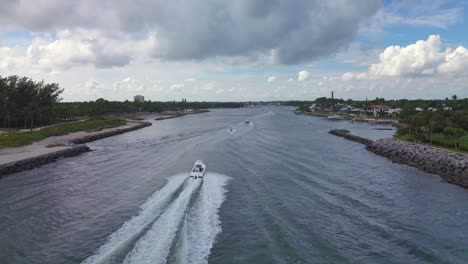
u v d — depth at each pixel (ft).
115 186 131.54
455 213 104.37
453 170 157.89
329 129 409.69
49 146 226.99
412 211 105.60
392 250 78.89
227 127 415.23
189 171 157.69
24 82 386.32
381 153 216.54
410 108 506.07
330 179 144.05
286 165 172.14
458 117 298.56
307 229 89.56
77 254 76.02
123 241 77.41
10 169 155.84
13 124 357.00
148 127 428.15
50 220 96.07
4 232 87.97
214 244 79.30
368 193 124.16
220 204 108.06
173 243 76.74
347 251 77.82
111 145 257.14
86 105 615.98
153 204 105.70
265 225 91.30
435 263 73.46
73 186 132.16
